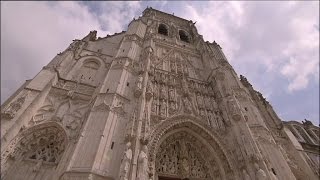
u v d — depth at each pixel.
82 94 28.09
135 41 36.44
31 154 22.09
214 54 41.12
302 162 28.98
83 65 33.25
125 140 20.56
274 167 23.53
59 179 17.62
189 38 50.31
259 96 39.44
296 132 39.38
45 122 23.53
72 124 24.48
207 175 24.62
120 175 17.17
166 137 25.20
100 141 19.77
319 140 39.59
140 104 24.61
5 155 19.61
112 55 36.59
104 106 23.38
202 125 26.88
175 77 34.16
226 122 28.47
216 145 25.72
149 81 29.64
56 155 22.50
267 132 27.58
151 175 19.97
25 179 19.98
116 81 27.23
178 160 25.41
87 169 17.59
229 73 35.81
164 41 42.91
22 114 21.89
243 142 24.55
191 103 29.97
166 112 27.06
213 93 34.12
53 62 29.58
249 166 22.45
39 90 24.72
